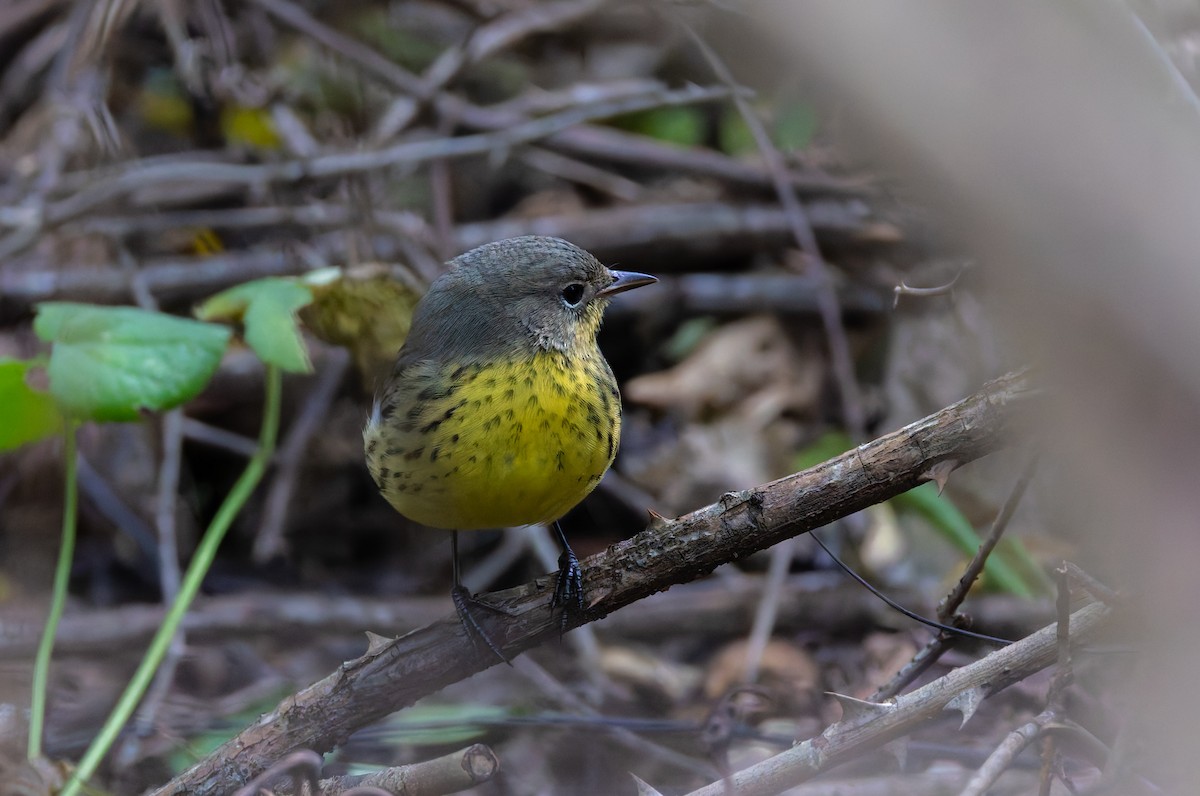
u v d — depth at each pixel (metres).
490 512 7.91
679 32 15.09
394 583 13.29
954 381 13.13
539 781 9.70
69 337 8.84
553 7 15.49
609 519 13.63
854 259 14.58
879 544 12.30
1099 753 7.71
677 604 11.95
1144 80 3.75
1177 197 3.71
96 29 14.03
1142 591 4.52
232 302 9.68
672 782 9.62
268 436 9.94
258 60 15.05
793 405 14.14
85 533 13.62
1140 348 3.77
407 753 10.13
